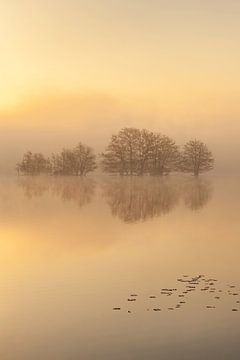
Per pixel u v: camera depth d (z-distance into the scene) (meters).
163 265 19.78
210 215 38.91
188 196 62.16
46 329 12.21
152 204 49.75
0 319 12.96
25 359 10.41
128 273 18.30
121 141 143.25
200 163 145.38
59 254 22.09
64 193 68.75
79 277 17.70
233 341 11.24
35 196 62.94
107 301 14.65
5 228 31.00
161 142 143.50
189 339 11.39
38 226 31.98
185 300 14.73
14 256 21.66
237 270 18.83
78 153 148.12
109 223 33.72
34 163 153.12
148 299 14.83
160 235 27.89
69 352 10.71
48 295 15.31
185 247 23.84
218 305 14.12
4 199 57.59
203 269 19.00
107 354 10.62
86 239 26.39
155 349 10.84
